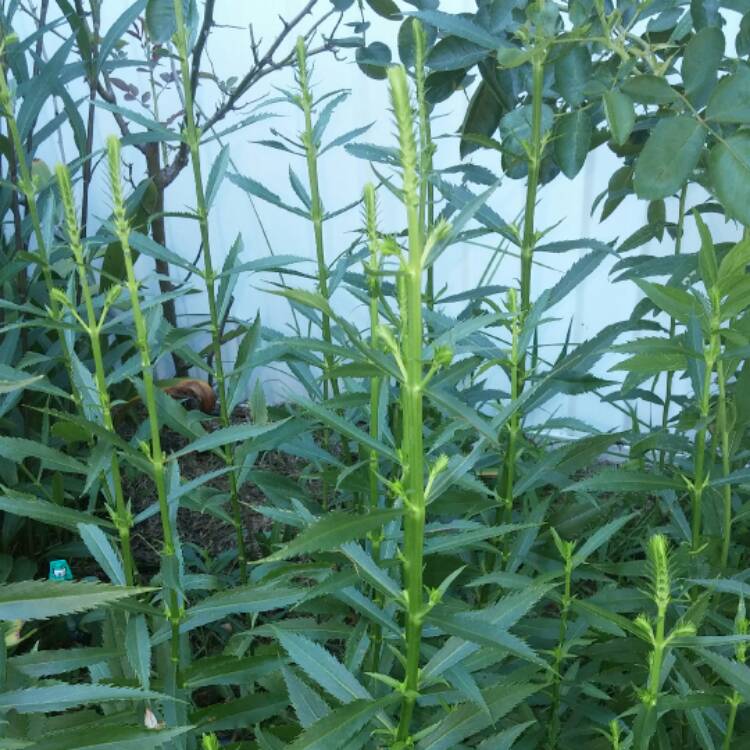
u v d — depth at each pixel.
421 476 0.78
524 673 1.24
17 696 0.85
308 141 1.66
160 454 1.15
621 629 1.17
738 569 1.56
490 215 1.61
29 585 0.77
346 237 2.91
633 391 2.08
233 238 3.00
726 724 1.27
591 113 1.81
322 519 0.77
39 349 2.45
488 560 1.68
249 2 2.69
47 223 1.81
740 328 1.27
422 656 1.30
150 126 1.64
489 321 0.93
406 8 2.54
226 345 3.17
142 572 2.39
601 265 2.68
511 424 1.48
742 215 1.26
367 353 0.76
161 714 1.29
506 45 1.51
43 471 2.28
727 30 2.27
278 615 2.00
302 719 1.05
